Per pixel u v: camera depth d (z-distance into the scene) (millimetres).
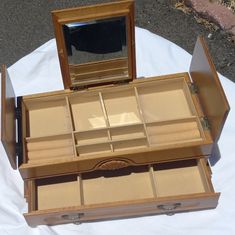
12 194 1242
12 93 1201
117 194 1194
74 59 1145
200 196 1102
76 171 1167
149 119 1241
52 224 1194
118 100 1271
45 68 1459
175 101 1262
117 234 1196
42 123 1243
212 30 1771
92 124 1250
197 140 1147
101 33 1096
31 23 1819
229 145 1306
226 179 1258
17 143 1158
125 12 1069
